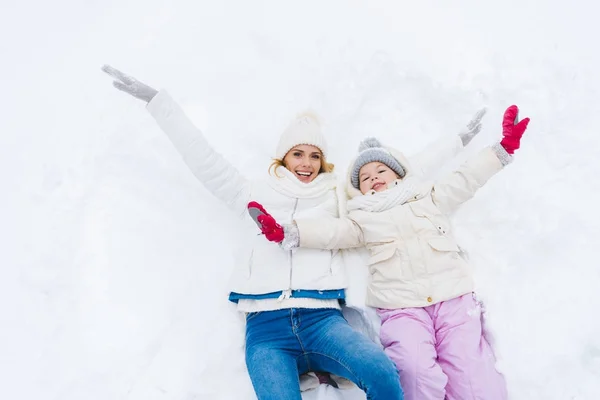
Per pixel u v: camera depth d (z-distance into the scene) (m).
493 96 2.49
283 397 1.55
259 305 1.86
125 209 2.30
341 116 2.55
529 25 2.82
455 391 1.70
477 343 1.75
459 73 2.62
